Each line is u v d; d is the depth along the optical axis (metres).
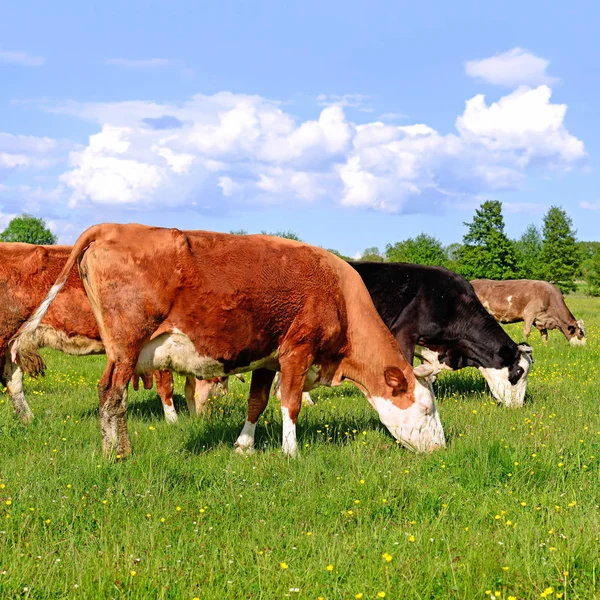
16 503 4.81
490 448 6.24
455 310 9.64
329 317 7.02
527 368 9.59
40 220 95.50
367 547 4.23
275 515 4.92
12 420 7.67
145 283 6.23
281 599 3.67
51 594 3.65
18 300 7.83
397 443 7.24
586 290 77.12
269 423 8.16
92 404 9.47
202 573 3.93
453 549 4.25
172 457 6.24
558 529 4.49
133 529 4.53
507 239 55.03
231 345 6.58
